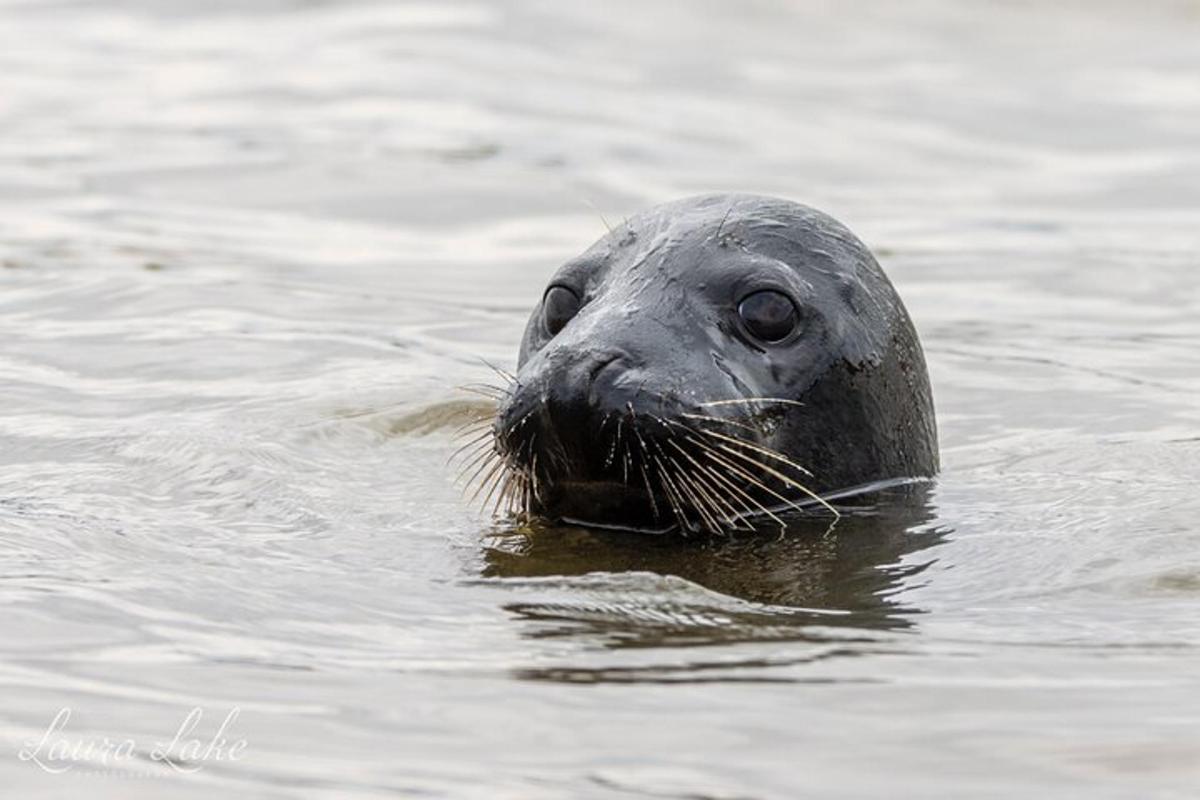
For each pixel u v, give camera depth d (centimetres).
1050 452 3123
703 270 2627
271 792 1705
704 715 1870
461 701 1905
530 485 2517
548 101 6650
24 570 2294
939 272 4688
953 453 3166
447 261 4638
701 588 2280
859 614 2198
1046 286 4550
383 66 7038
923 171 5938
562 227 5041
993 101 6962
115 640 2069
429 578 2325
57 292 4081
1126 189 5681
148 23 7812
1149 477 2869
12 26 7681
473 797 1689
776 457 2542
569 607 2202
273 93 6562
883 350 2764
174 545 2441
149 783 1722
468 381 3428
